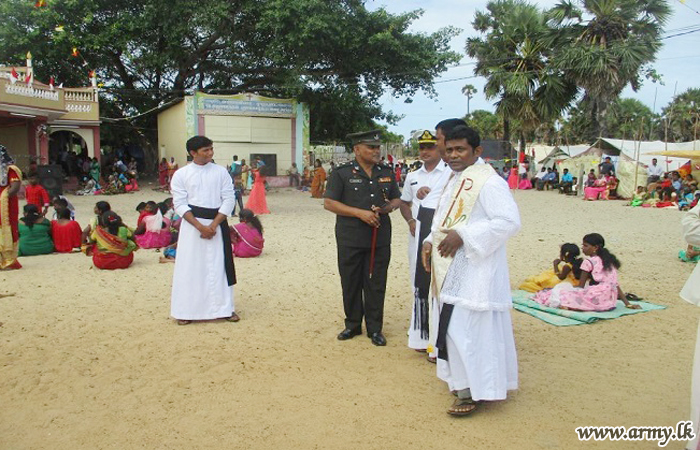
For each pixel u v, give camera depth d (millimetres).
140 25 25469
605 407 4164
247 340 5613
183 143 27578
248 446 3596
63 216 10336
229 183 6242
